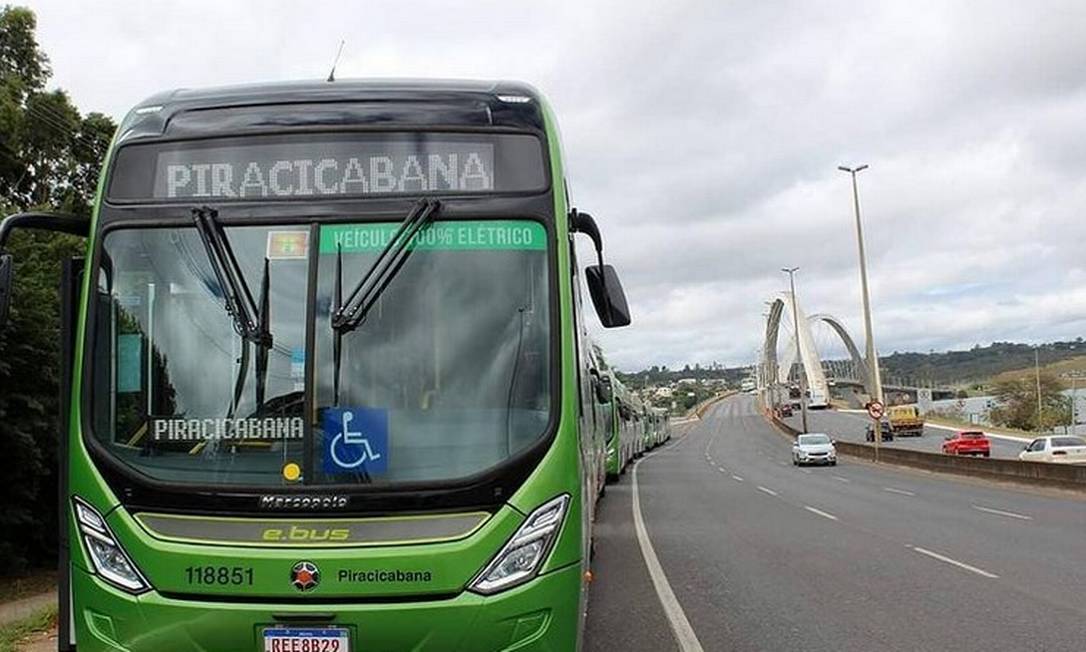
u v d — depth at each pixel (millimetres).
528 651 4961
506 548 5012
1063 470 28906
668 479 38219
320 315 5344
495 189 5547
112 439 5301
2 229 5562
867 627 9461
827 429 101562
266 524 5039
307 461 5148
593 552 14617
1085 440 42062
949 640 8812
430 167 5570
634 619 10086
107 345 5422
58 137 21906
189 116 5723
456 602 4918
